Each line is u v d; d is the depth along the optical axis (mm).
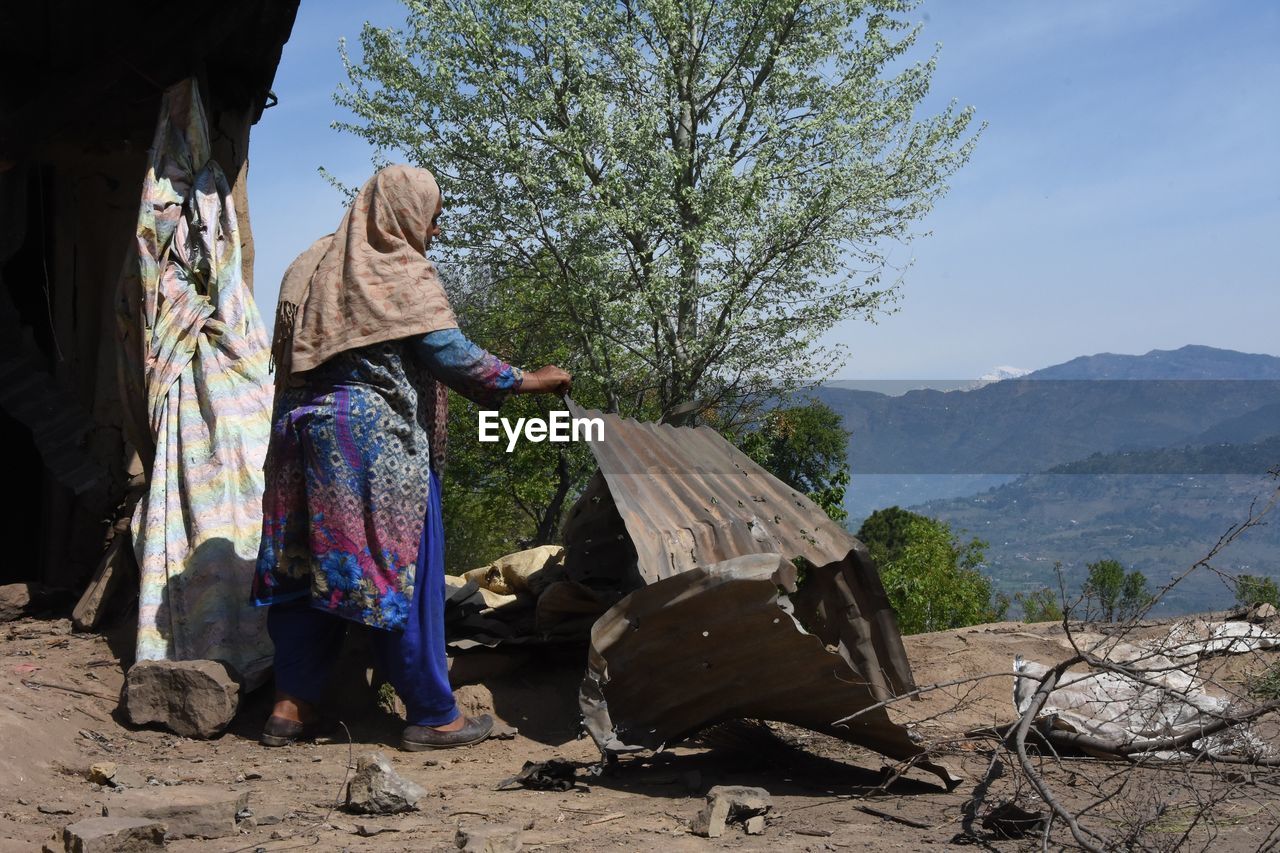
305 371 4770
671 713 4426
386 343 4789
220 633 5488
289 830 3477
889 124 19406
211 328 6238
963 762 4516
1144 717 4375
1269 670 5035
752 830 3494
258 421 6145
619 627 4246
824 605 5066
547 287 20047
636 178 19406
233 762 4523
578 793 4070
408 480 4762
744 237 18109
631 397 20594
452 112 18750
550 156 18766
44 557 7434
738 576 4004
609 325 19469
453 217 19438
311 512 4707
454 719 4953
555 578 6402
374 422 4727
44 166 7848
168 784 4074
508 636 5840
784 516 5559
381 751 4820
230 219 6613
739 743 4684
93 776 4035
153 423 6059
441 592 4941
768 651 4094
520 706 5410
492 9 19000
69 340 7688
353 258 4824
